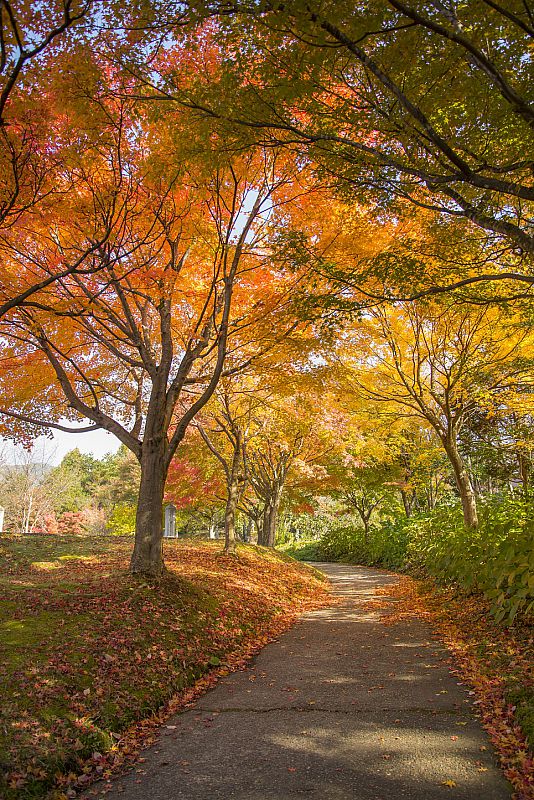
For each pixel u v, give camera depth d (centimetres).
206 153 550
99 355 1038
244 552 1578
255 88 484
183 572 1046
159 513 855
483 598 880
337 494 2702
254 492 2411
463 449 1627
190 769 364
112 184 657
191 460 1736
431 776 331
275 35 426
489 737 386
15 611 619
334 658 670
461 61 466
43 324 764
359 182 553
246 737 415
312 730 421
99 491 4675
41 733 384
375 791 315
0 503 3083
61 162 589
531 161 506
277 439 1703
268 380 1008
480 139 560
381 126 522
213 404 1337
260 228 871
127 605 691
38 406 974
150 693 500
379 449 1786
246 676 606
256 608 960
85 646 539
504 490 1767
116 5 433
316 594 1356
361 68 515
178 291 842
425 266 639
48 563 1093
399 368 1138
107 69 591
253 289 898
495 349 1053
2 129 511
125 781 354
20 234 700
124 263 733
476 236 688
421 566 1623
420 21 361
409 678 555
